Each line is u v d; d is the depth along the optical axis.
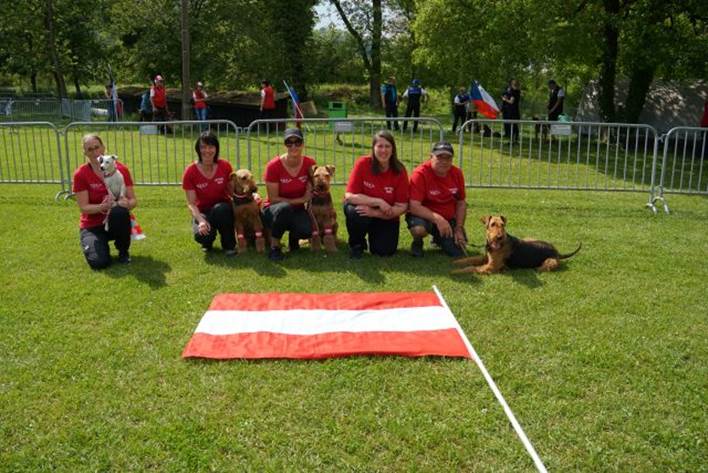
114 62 36.62
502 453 3.03
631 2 16.02
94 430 3.19
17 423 3.25
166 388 3.59
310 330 4.33
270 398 3.49
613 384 3.69
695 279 5.58
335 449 3.05
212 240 6.23
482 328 4.45
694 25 15.69
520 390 3.61
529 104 29.42
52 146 14.87
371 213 5.94
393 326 4.41
